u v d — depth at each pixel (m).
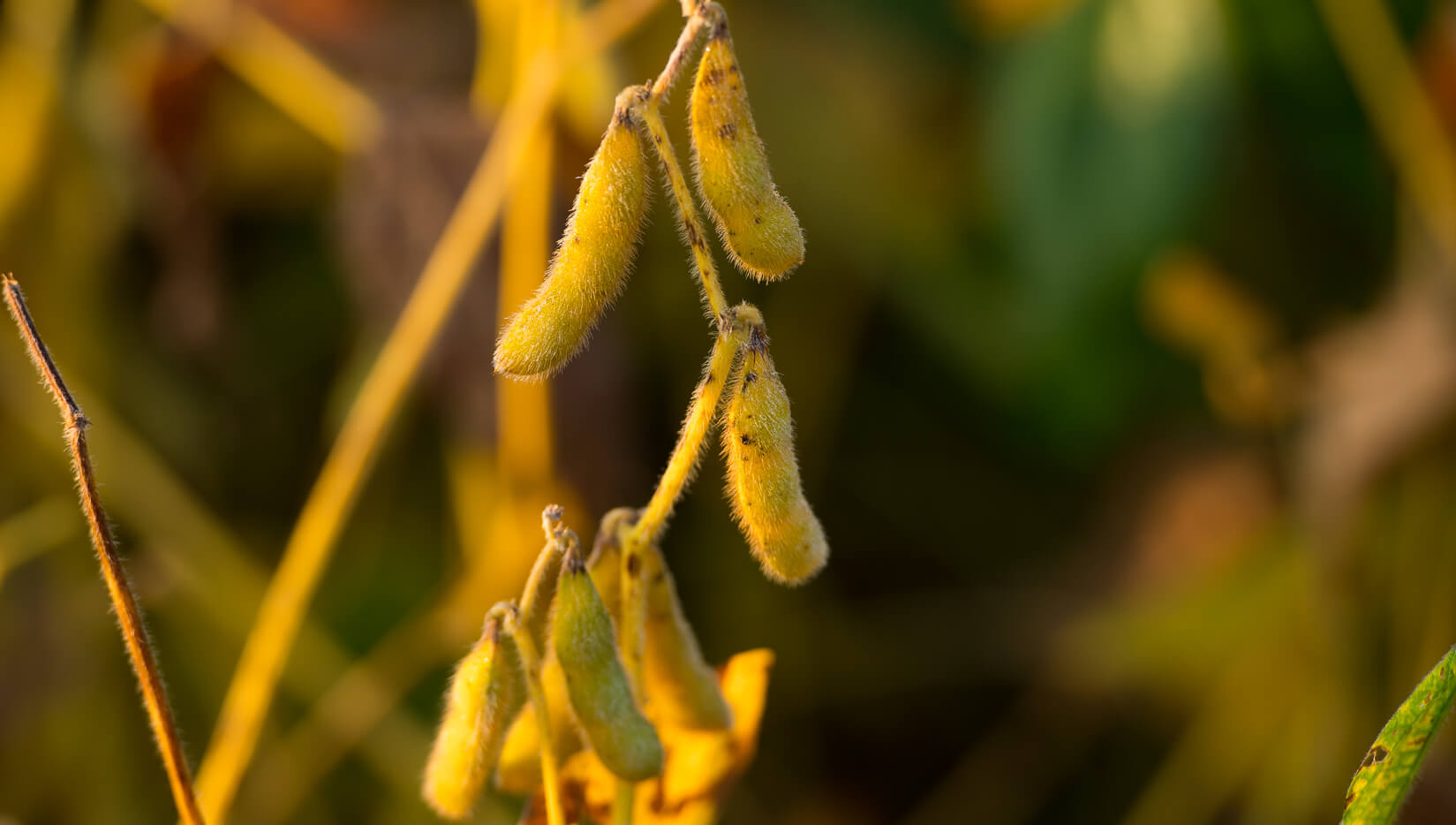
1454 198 1.01
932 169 1.19
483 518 0.97
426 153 0.96
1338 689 1.06
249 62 0.98
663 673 0.66
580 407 0.94
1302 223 1.15
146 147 1.07
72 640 0.99
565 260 0.63
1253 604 1.13
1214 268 1.15
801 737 1.17
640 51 1.08
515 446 0.91
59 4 1.04
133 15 1.10
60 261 1.07
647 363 1.13
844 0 1.21
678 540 1.14
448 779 0.65
